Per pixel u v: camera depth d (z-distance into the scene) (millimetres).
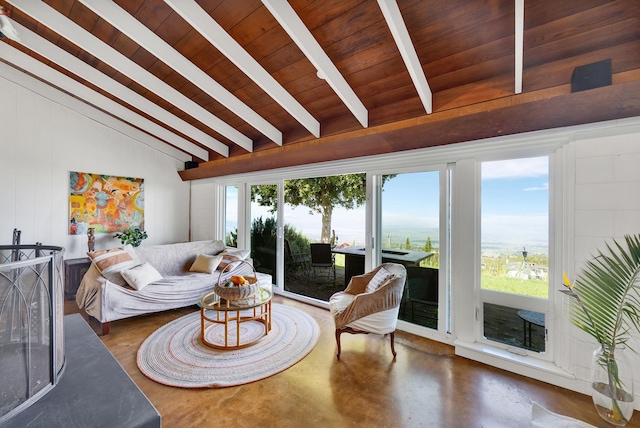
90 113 4441
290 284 4516
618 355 1774
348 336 2953
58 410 1277
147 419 1266
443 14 1852
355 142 3100
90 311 3008
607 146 1954
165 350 2600
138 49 2834
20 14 2670
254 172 4602
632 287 1790
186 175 5512
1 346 1310
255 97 3209
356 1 1887
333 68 2439
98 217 4566
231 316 3449
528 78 2117
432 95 2547
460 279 2662
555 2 1668
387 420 1781
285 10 1970
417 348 2709
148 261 3854
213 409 1869
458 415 1827
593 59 1900
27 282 1368
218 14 2184
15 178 3830
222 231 5301
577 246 2062
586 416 1819
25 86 3885
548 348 2301
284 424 1746
